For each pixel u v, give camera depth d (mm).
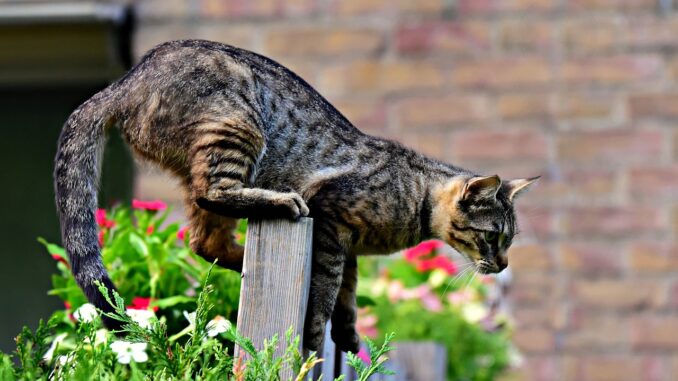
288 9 11156
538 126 11023
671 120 11008
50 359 4910
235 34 11133
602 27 11086
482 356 9477
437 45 11109
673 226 10961
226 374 4656
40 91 11438
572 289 10945
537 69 11055
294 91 5977
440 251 9914
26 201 11367
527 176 11023
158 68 5691
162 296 6078
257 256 5020
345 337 6004
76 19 10797
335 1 11156
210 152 5539
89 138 5691
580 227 10953
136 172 10125
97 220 6004
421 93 11102
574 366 10914
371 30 11133
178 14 11102
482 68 11086
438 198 6180
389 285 9250
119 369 4781
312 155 5887
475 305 9477
